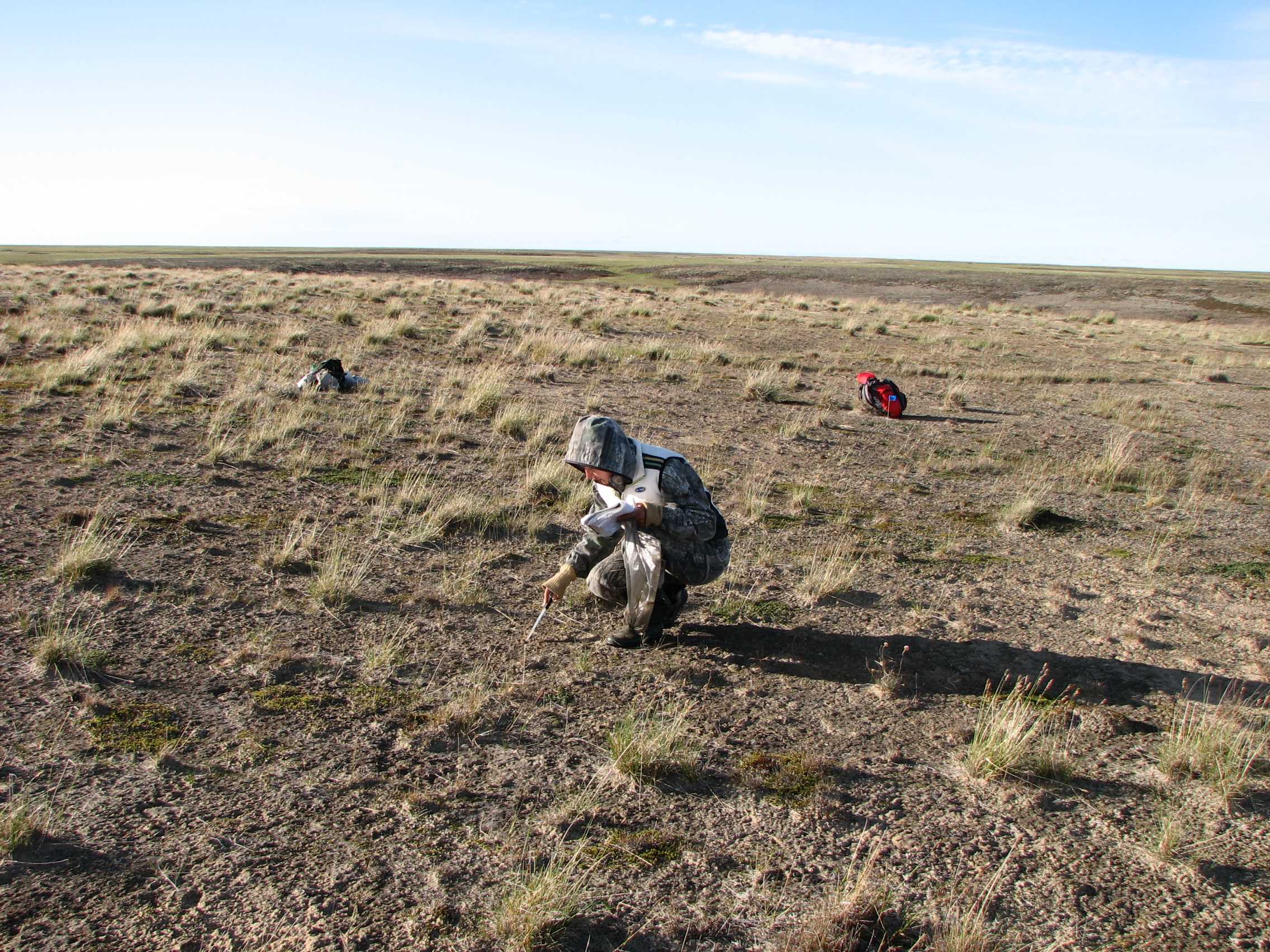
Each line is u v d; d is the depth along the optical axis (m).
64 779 3.26
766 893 2.95
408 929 2.66
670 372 14.68
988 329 29.31
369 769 3.47
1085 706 4.41
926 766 3.80
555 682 4.30
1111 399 15.42
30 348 12.28
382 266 83.31
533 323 19.88
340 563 5.57
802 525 7.25
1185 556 7.05
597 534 4.36
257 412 9.34
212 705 3.85
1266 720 4.30
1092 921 2.91
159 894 2.74
